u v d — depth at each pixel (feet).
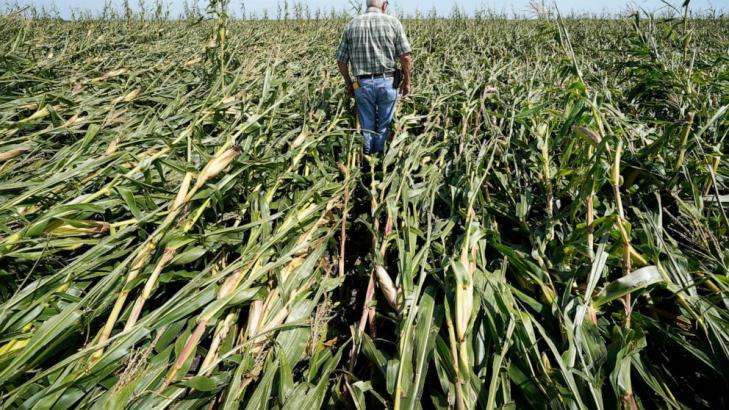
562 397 4.43
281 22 37.68
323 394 4.99
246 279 6.27
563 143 9.85
